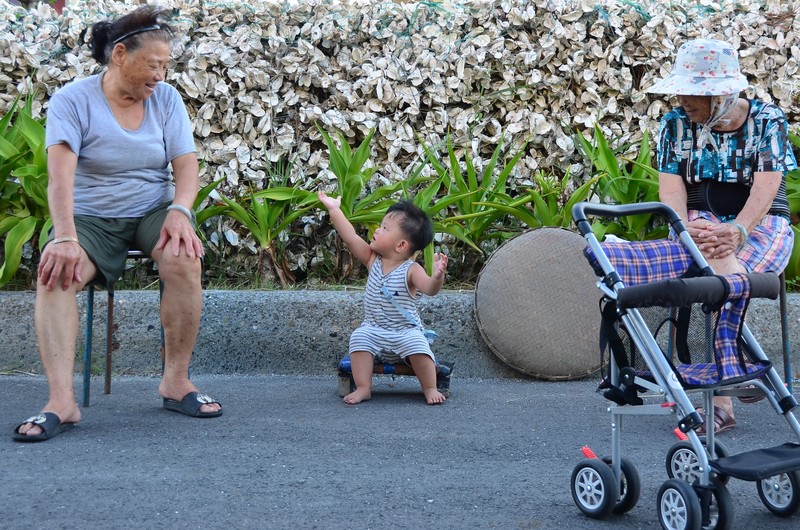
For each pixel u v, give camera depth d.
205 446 3.79
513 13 6.43
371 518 2.96
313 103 6.44
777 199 4.36
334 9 6.39
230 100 6.25
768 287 3.02
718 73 4.03
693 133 4.31
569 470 3.55
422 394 5.01
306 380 5.34
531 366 5.34
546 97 6.57
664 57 6.54
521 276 5.41
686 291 2.86
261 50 6.31
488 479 3.41
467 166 6.11
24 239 5.59
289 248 6.37
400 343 4.72
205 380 5.29
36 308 4.03
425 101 6.46
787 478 3.02
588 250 3.21
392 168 6.38
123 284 6.12
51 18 6.46
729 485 3.45
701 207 4.34
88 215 4.26
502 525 2.92
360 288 6.10
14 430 3.87
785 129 4.18
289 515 2.97
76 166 4.25
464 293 5.75
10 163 5.60
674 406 2.89
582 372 5.35
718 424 4.15
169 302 4.28
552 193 6.05
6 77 6.26
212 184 5.88
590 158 6.32
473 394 4.98
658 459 3.70
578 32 6.48
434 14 6.48
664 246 3.34
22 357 5.42
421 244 4.88
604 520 2.99
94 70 6.29
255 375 5.48
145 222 4.37
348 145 6.19
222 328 5.50
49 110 4.18
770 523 2.99
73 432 3.99
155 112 4.43
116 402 4.64
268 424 4.18
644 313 5.05
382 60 6.36
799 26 6.57
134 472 3.40
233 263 6.32
